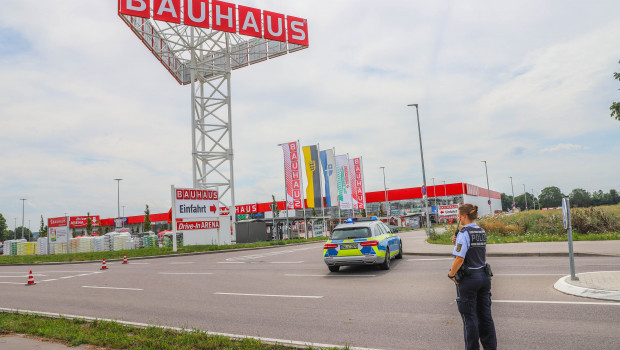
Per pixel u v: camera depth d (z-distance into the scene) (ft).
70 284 46.88
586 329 17.74
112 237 130.11
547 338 16.92
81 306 31.60
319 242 119.96
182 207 102.37
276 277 42.27
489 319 14.38
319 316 23.45
